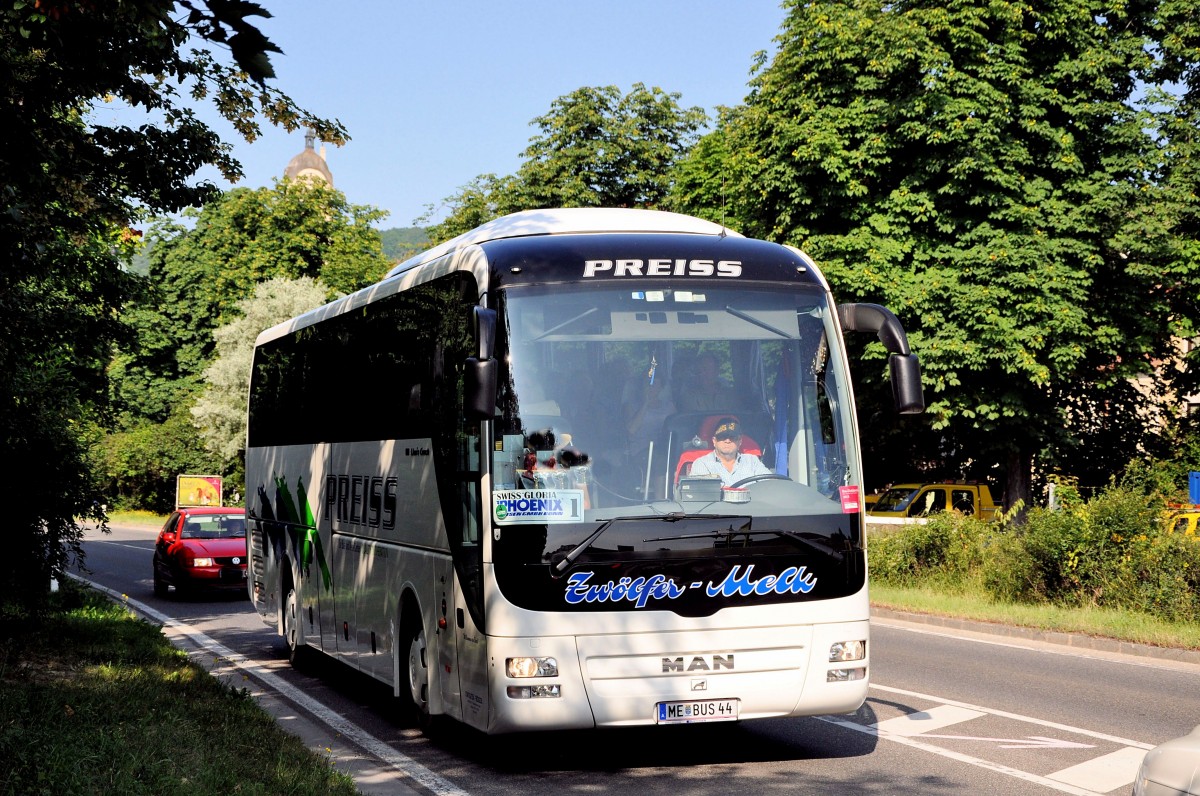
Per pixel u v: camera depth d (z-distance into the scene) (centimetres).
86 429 1625
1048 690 1220
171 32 569
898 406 892
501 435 845
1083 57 2903
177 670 1258
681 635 834
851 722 1055
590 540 829
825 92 2981
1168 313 3119
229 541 2495
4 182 959
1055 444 3120
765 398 888
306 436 1459
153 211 1448
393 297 1134
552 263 884
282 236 6450
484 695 838
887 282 2889
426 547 980
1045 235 2836
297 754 871
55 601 1803
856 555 877
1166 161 2975
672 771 885
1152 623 1630
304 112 1098
